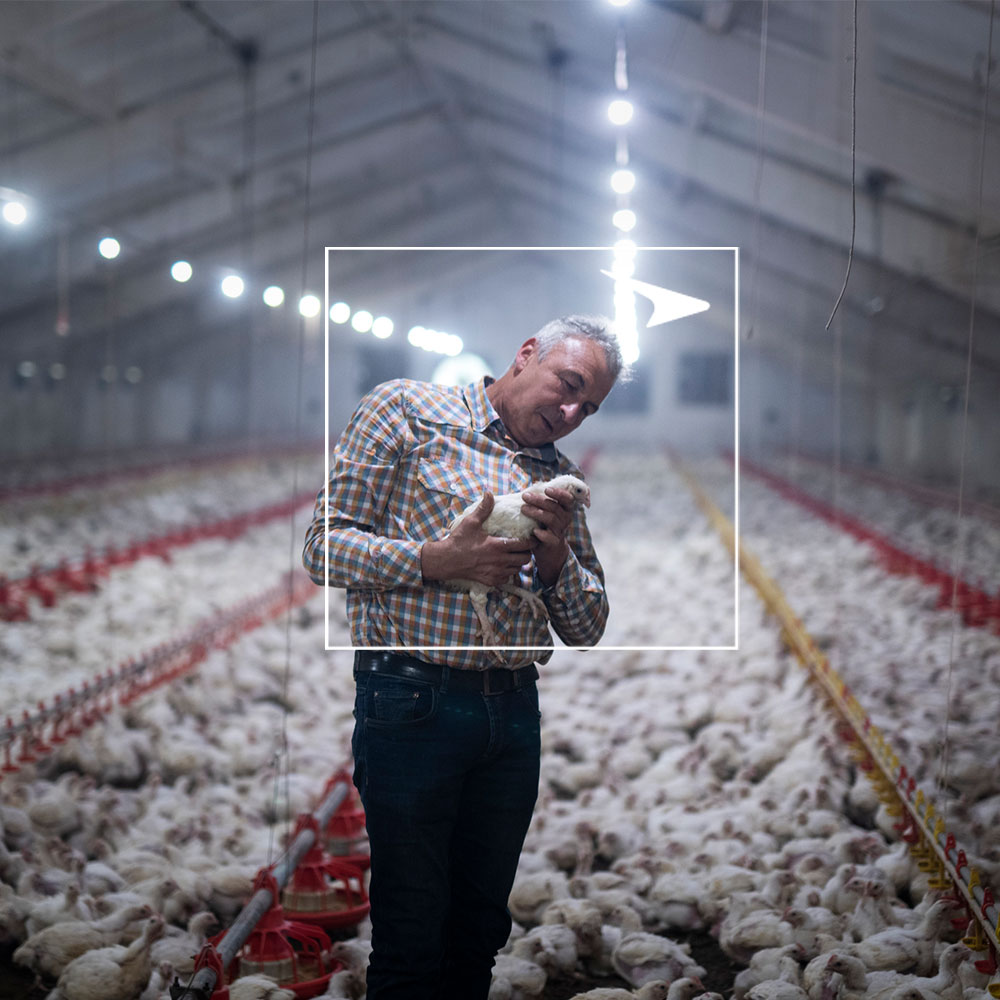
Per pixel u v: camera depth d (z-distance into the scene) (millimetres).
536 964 3014
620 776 4629
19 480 15492
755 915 3133
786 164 11992
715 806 4277
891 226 11656
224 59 12484
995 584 9258
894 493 17828
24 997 2965
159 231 16375
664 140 12438
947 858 3430
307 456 24938
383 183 20172
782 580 9641
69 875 3406
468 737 2283
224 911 3463
